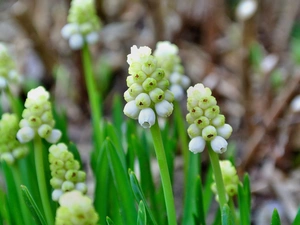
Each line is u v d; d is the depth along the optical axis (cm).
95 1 71
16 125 32
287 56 71
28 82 67
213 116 26
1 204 35
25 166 37
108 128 36
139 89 25
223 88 64
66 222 22
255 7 58
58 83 67
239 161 56
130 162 35
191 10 71
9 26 80
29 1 71
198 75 68
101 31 73
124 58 71
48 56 68
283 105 51
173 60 37
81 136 63
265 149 54
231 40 70
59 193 29
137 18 77
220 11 70
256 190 52
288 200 50
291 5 73
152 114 25
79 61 63
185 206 37
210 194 38
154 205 36
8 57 38
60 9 74
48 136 30
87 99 66
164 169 27
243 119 60
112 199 35
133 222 33
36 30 65
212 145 26
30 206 28
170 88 37
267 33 73
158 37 66
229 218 27
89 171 55
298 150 54
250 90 55
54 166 29
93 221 22
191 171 37
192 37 73
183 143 39
